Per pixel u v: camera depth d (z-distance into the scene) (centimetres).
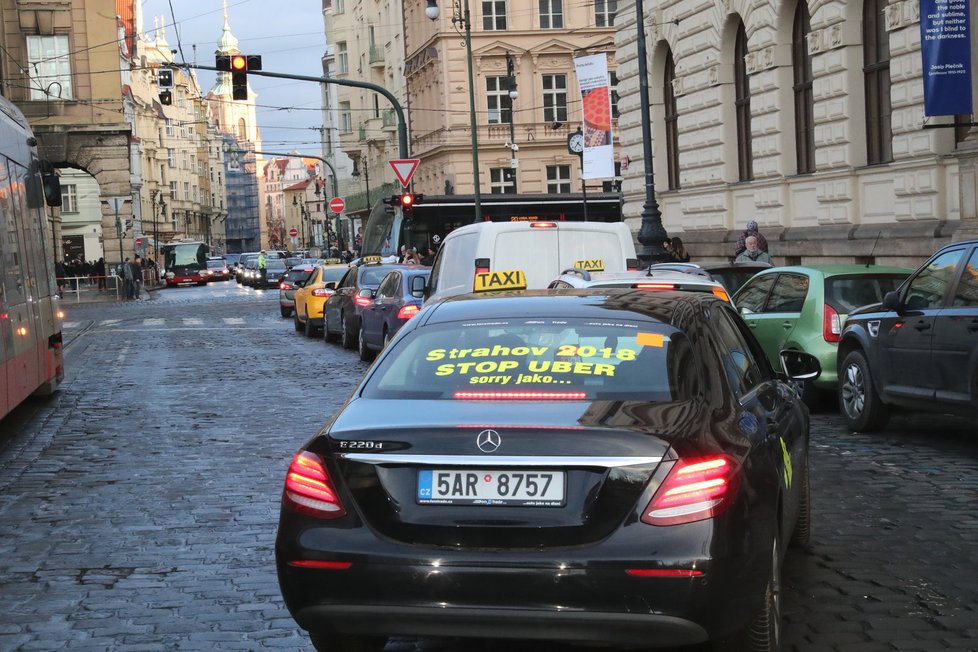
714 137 3120
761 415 532
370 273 2397
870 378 1159
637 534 434
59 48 5691
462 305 582
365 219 8594
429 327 559
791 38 2730
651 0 3462
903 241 2255
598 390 491
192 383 1784
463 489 448
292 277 3697
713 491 440
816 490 904
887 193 2345
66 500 921
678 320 545
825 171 2572
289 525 466
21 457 1138
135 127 10650
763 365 647
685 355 516
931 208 2189
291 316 3756
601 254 1460
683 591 428
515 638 441
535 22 5931
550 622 435
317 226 14662
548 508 442
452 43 5891
